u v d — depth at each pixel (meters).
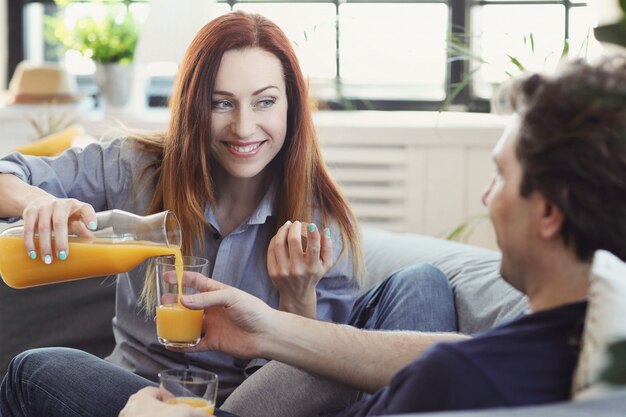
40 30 5.20
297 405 1.96
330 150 4.43
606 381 0.93
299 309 2.12
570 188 1.32
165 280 1.83
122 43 4.77
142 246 1.96
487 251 2.79
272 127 2.23
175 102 2.28
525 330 1.32
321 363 1.83
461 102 4.80
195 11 4.43
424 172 4.40
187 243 2.30
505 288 2.46
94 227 1.97
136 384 1.96
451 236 3.47
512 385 1.27
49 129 4.50
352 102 4.84
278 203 2.35
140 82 4.91
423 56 4.79
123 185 2.37
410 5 4.75
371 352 1.84
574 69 1.36
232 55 2.20
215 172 2.33
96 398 1.94
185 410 1.49
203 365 2.29
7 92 4.96
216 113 2.23
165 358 2.30
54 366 2.02
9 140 4.71
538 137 1.34
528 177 1.35
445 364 1.29
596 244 1.34
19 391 2.06
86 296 2.94
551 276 1.38
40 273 2.00
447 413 1.15
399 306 2.33
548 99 1.34
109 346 2.97
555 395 1.28
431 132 4.36
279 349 1.83
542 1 4.63
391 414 1.34
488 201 1.46
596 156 1.29
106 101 4.80
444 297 2.41
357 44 4.79
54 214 1.96
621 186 1.30
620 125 1.29
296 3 4.80
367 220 4.49
